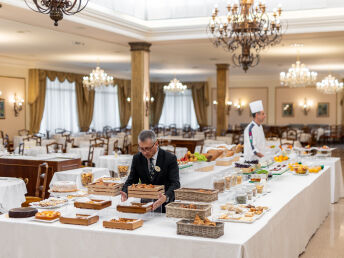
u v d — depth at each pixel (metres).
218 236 2.79
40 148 10.78
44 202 3.60
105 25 8.99
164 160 3.40
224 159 5.62
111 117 21.41
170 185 3.41
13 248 3.16
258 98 23.14
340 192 7.91
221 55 14.02
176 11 9.96
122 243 2.91
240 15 7.67
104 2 8.79
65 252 3.04
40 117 16.89
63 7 3.90
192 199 3.28
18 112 15.95
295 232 4.19
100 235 2.96
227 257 2.68
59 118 18.16
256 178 4.46
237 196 3.73
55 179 6.30
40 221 3.16
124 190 3.33
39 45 12.10
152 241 2.84
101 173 6.93
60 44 11.92
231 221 3.19
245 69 8.12
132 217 3.24
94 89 19.66
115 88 21.70
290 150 6.98
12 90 15.65
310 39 10.69
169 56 14.34
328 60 15.49
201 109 23.97
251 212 3.37
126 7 9.48
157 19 10.14
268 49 12.60
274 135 15.67
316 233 5.53
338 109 21.94
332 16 8.95
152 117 24.58
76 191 3.99
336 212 6.76
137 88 10.70
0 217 3.29
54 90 17.88
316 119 22.33
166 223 3.15
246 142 5.70
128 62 16.45
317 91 22.23
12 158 7.31
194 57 14.58
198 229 2.80
